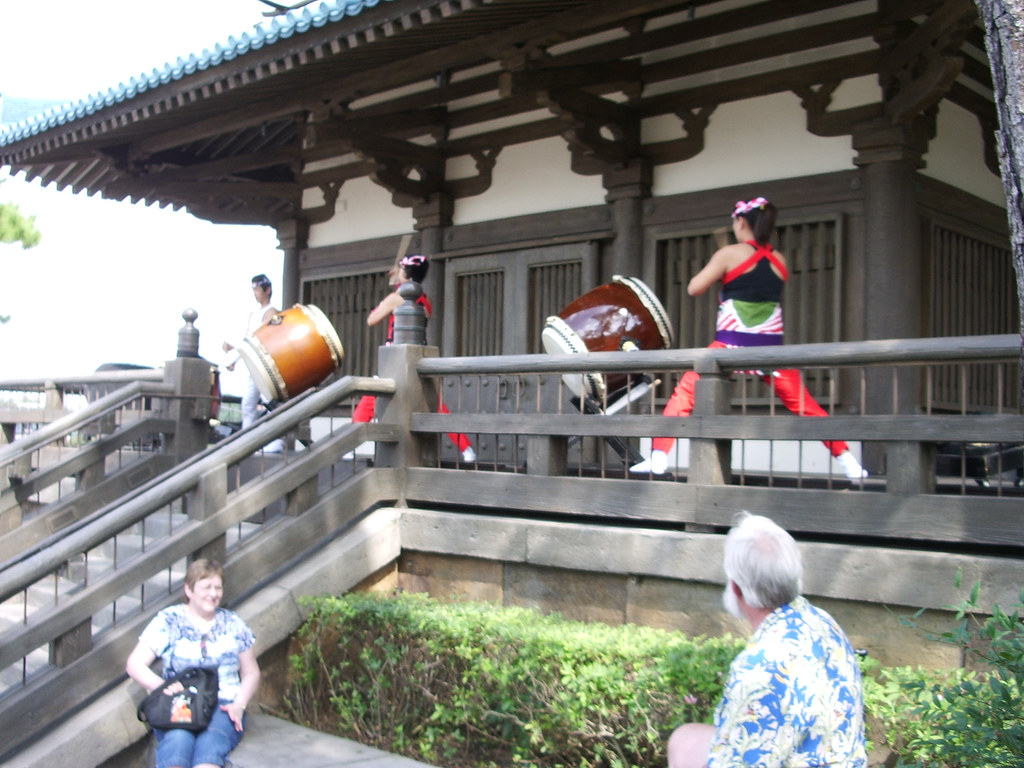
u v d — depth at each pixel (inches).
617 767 156.7
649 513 192.1
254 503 208.5
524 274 348.5
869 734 149.3
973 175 301.3
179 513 290.7
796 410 203.3
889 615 162.1
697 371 188.7
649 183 318.0
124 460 320.2
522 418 214.4
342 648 204.2
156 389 302.2
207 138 423.8
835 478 232.5
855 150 274.1
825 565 167.2
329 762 169.2
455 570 220.4
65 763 172.7
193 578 173.0
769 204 211.6
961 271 296.4
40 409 352.5
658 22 314.2
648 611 189.2
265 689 202.2
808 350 175.8
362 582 221.6
